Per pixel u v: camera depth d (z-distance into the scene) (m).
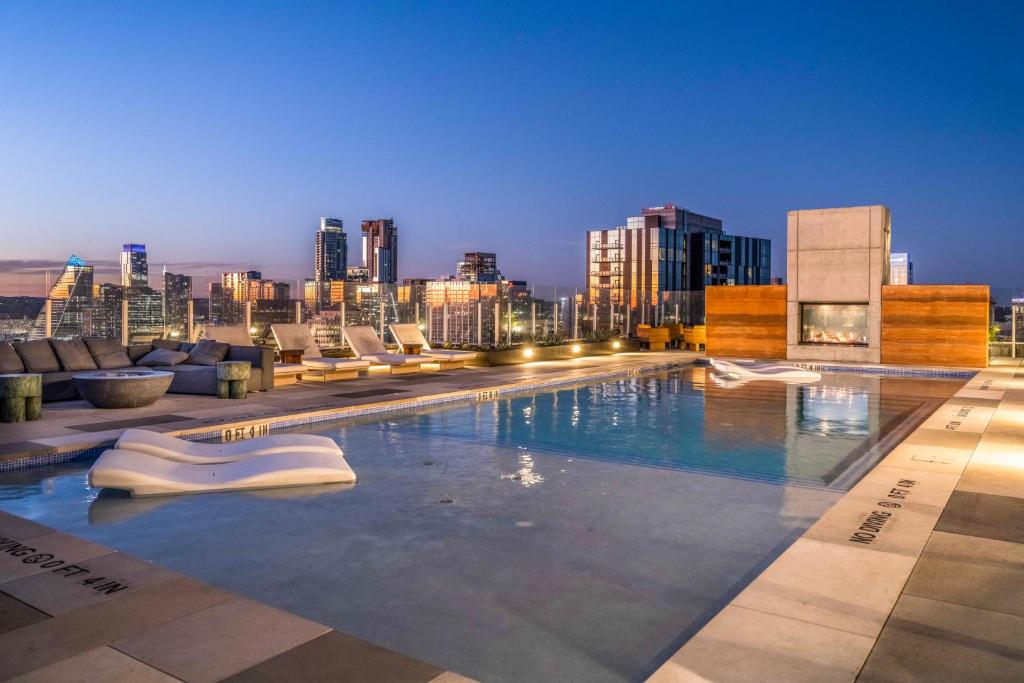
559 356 18.47
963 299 16.28
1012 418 8.71
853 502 4.85
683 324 25.67
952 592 3.32
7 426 7.75
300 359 12.80
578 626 3.30
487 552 4.28
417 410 10.03
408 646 3.11
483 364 16.00
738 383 13.70
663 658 3.00
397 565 4.06
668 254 74.81
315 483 5.85
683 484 5.91
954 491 5.14
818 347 17.80
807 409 10.25
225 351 11.30
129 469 5.41
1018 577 3.50
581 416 9.55
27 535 4.08
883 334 17.06
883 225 17.12
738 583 3.82
